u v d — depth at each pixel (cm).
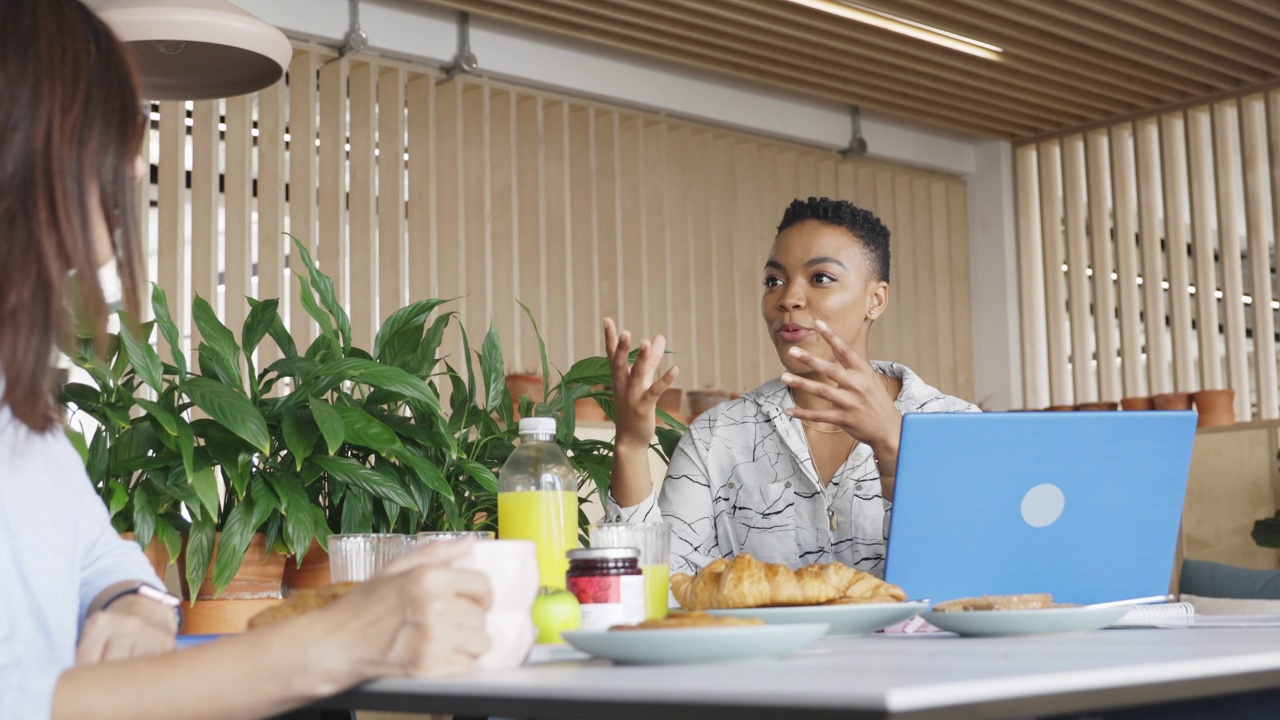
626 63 495
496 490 180
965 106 541
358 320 423
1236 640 93
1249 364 516
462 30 452
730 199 521
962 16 459
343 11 427
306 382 174
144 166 92
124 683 72
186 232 405
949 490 120
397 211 434
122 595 101
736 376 509
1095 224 553
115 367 170
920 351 569
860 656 86
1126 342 541
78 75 83
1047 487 123
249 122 405
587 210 480
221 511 174
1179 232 531
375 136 432
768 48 485
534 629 85
